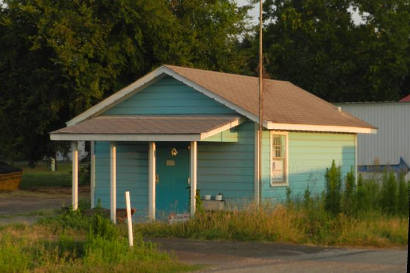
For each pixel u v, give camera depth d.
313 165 26.19
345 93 58.44
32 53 38.66
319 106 28.67
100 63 38.03
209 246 18.16
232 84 25.55
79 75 36.62
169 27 39.56
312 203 21.52
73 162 23.55
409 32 56.50
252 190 22.88
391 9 58.75
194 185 21.38
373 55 56.84
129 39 38.22
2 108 39.59
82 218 22.36
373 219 20.83
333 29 57.50
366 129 28.84
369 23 57.41
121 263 14.45
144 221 21.98
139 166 24.72
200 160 23.66
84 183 47.12
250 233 19.42
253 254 16.89
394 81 58.88
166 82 24.48
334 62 57.19
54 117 38.47
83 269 13.87
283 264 15.30
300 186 25.36
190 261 15.79
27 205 32.19
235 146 23.19
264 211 20.52
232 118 22.81
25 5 37.59
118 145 25.02
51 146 42.91
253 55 48.97
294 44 60.00
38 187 45.12
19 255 14.23
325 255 16.80
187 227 20.14
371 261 15.78
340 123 26.88
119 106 25.20
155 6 38.47
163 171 24.23
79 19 36.75
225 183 23.30
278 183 23.98
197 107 23.94
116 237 16.05
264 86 27.12
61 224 21.59
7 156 44.38
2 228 21.19
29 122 40.00
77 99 36.88
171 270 14.47
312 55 58.47
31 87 38.78
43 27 36.34
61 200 35.44
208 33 43.19
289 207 21.23
